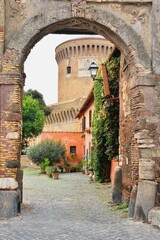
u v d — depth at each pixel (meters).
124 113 15.10
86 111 40.41
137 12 12.58
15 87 11.87
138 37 12.47
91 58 67.62
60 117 60.72
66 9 12.30
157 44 12.25
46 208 13.25
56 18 12.26
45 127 64.75
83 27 13.16
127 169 13.97
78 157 45.66
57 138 45.91
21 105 12.68
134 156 12.48
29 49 12.55
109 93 17.97
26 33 12.10
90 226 9.91
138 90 12.15
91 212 12.42
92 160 28.88
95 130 25.66
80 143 46.00
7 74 11.82
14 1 12.23
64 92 69.81
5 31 12.09
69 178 31.45
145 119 12.00
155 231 9.33
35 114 55.31
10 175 11.66
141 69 12.23
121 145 15.55
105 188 21.55
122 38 12.42
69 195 17.88
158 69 12.19
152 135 11.95
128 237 8.61
